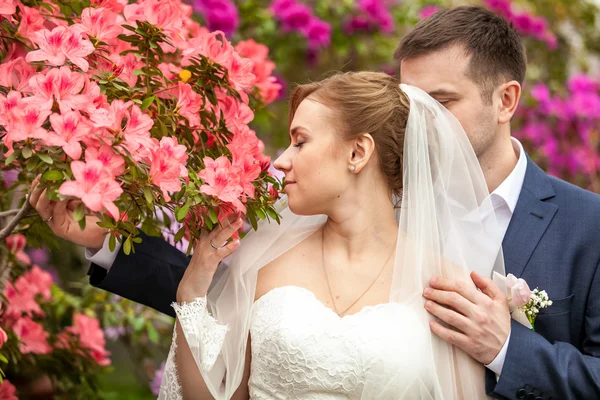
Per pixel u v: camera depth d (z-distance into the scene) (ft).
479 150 8.38
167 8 7.36
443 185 7.70
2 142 6.96
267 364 7.25
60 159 6.30
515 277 7.81
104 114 6.36
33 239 8.55
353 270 7.63
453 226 7.66
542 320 7.87
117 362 19.71
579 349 7.97
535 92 17.01
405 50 8.54
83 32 7.04
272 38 16.19
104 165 6.23
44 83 6.37
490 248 7.77
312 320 7.18
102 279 8.19
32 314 11.17
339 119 7.47
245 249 7.86
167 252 8.34
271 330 7.23
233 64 7.64
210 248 7.30
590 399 7.32
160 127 7.17
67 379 11.02
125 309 12.19
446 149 7.73
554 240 8.09
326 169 7.47
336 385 7.06
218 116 7.70
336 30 16.84
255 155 7.79
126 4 7.84
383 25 16.78
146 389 17.69
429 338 7.24
